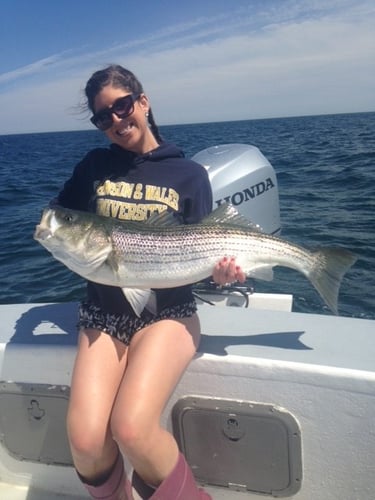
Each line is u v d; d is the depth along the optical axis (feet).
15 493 8.96
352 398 7.06
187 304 8.33
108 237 8.07
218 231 8.46
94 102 8.78
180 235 8.30
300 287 18.88
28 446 8.79
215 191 13.56
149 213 8.68
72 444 6.88
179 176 8.85
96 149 9.65
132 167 8.99
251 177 14.05
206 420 7.86
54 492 8.96
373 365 7.16
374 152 69.51
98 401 7.05
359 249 23.97
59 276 23.99
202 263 8.36
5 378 8.57
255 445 7.72
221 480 8.03
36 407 8.55
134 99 8.72
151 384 6.98
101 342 7.75
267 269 8.60
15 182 65.21
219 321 9.02
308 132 161.68
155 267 8.19
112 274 8.08
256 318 9.11
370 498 7.39
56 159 116.37
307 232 27.40
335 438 7.29
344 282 19.85
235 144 15.20
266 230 14.55
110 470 7.19
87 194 9.42
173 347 7.44
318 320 8.84
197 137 161.38
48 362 8.32
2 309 10.03
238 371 7.55
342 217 30.42
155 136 9.53
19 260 27.04
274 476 7.74
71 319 9.37
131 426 6.64
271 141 116.98
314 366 7.18
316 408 7.26
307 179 47.85
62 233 8.06
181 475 6.98
